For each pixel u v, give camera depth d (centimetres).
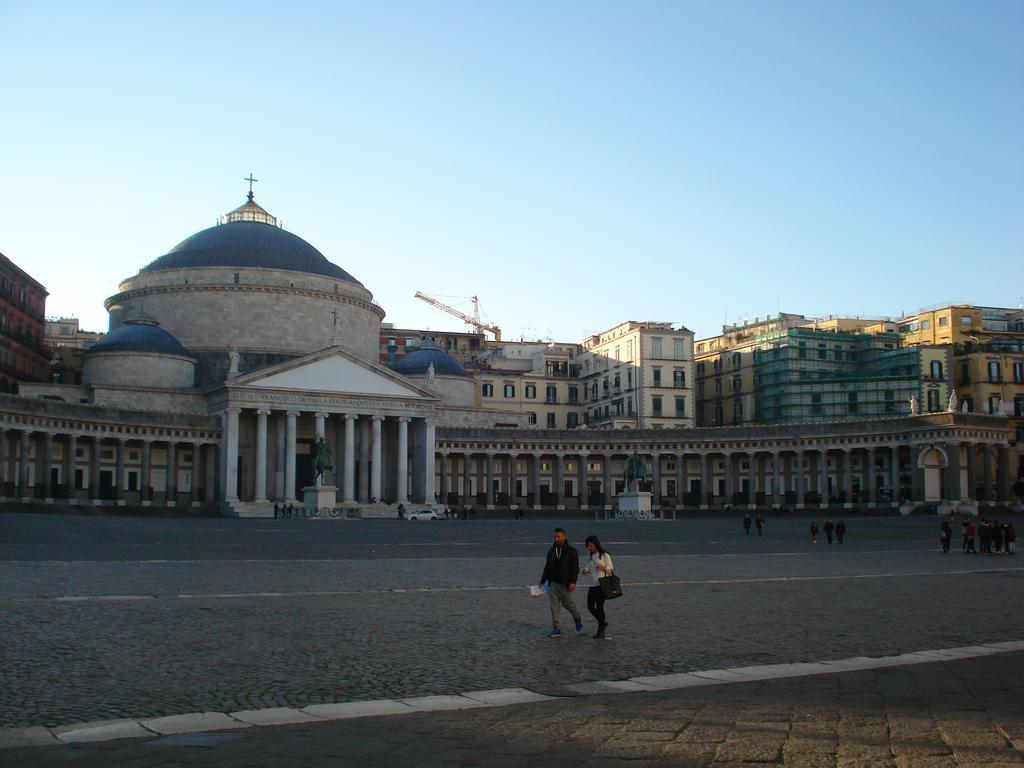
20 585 3491
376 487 12812
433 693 1945
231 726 1686
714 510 13700
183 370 13188
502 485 15050
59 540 5909
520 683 2042
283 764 1471
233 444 12150
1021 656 2353
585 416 19150
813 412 16238
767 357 17012
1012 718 1727
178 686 1977
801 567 5012
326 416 12769
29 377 14062
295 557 5281
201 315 13925
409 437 13875
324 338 14325
